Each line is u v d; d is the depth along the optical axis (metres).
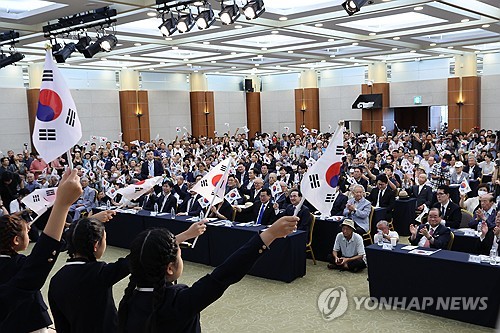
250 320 6.21
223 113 28.06
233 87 28.69
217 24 13.15
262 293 7.18
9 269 2.99
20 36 13.38
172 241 2.08
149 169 15.34
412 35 15.64
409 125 26.95
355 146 19.17
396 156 14.72
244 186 12.84
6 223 3.02
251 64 22.80
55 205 2.14
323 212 3.12
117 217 10.23
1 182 10.93
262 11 9.26
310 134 24.88
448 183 11.64
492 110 22.56
